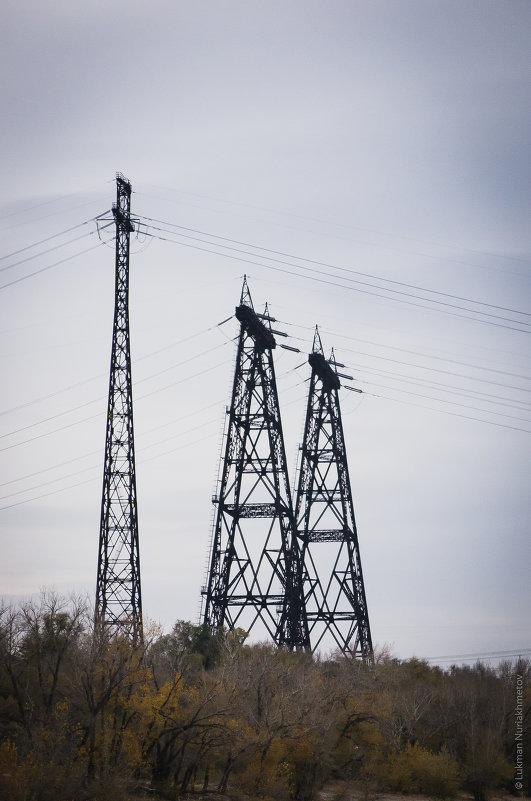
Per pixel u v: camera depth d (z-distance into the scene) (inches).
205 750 2170.3
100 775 1973.4
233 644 2896.2
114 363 3002.0
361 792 2482.8
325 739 2455.7
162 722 2135.8
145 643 2329.0
